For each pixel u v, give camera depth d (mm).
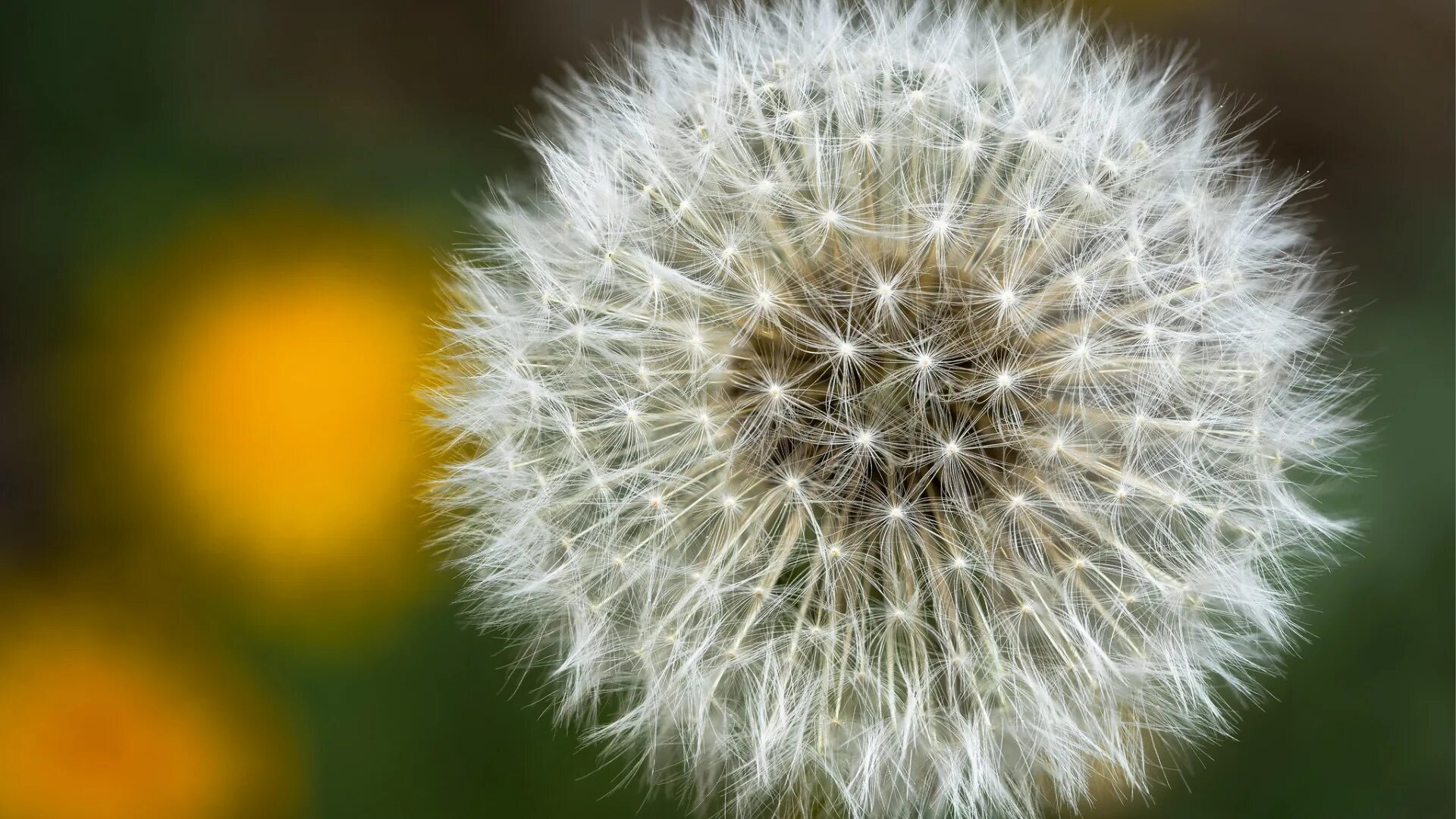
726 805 172
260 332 196
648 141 172
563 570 169
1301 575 180
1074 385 169
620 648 169
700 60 175
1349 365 194
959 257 170
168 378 196
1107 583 168
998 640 168
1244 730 192
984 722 167
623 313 169
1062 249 170
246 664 192
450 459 184
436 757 190
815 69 172
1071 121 172
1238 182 174
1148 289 170
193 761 191
